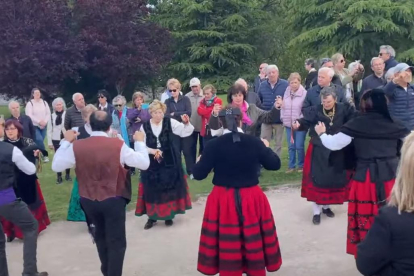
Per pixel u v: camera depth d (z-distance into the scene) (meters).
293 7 25.08
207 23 34.38
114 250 4.34
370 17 22.06
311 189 5.99
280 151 8.77
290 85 8.16
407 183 2.13
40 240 6.00
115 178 4.29
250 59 34.72
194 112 8.66
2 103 34.34
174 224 6.34
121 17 27.67
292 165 8.61
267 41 35.03
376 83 7.45
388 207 2.21
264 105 8.48
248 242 4.21
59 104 9.54
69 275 5.00
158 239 5.87
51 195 8.05
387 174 4.32
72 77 26.44
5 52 24.95
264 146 4.30
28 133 8.46
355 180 4.50
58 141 9.63
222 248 4.24
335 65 8.32
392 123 4.34
